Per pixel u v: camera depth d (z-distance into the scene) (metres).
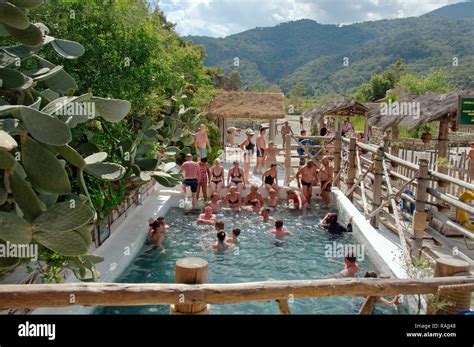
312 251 8.70
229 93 19.92
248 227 10.29
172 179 7.90
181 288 3.38
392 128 12.81
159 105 13.27
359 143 11.53
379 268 7.36
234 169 12.95
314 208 12.23
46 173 3.59
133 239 8.20
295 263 8.06
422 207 6.81
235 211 11.64
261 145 15.89
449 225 6.55
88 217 3.52
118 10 9.04
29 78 4.55
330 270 7.70
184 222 10.48
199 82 19.33
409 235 7.86
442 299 3.79
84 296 3.17
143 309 5.97
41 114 3.53
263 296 3.50
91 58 8.45
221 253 8.50
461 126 9.23
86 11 8.63
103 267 6.79
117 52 8.94
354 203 11.46
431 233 7.04
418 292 3.77
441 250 6.81
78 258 4.62
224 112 18.56
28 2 4.00
